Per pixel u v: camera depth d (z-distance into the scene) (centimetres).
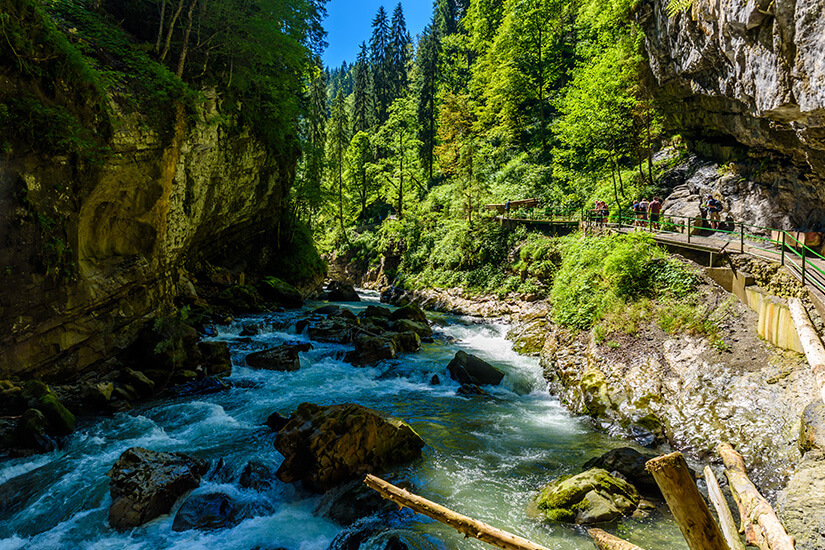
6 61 984
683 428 1001
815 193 1574
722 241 1554
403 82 6538
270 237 3209
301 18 2153
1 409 1011
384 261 4122
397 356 1730
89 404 1195
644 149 2752
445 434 1101
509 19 4284
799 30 884
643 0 2055
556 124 3359
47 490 837
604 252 1742
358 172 5656
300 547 713
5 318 1023
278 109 2430
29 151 1038
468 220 3300
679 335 1237
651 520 754
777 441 835
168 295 1752
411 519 774
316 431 903
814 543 496
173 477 827
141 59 1459
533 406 1305
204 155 1916
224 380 1420
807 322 830
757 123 1658
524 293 2422
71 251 1180
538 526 751
